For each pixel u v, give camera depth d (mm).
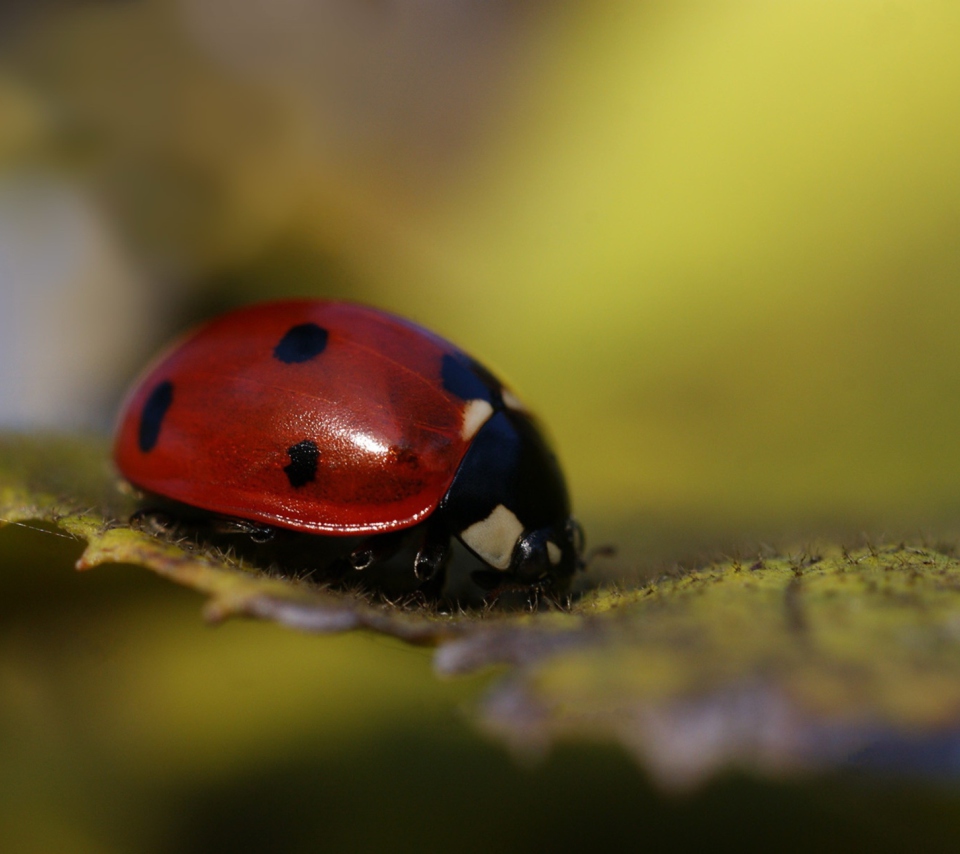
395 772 47
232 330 49
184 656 48
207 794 47
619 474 53
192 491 48
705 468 53
